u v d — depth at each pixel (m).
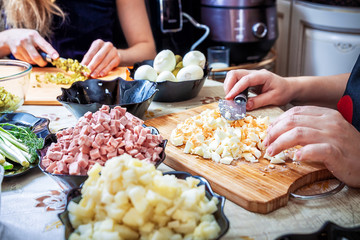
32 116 1.11
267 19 2.06
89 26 1.97
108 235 0.59
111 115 0.92
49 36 1.92
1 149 0.90
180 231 0.63
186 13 2.15
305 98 1.31
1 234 0.70
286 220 0.74
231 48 2.09
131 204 0.62
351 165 0.81
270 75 1.25
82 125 0.88
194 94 1.37
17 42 1.66
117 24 2.19
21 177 0.89
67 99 1.18
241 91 1.21
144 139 0.85
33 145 0.93
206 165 0.91
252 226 0.72
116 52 1.66
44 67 1.72
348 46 2.16
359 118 0.98
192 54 1.37
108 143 0.82
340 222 0.73
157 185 0.62
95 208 0.65
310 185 0.87
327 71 2.29
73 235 0.62
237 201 0.79
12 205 0.79
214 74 2.02
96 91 1.24
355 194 0.82
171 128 1.12
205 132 1.02
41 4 1.82
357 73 1.01
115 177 0.62
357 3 2.10
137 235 0.63
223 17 2.05
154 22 2.25
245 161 0.93
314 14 2.22
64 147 0.86
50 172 0.81
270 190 0.80
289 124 0.86
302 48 2.40
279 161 0.91
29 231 0.71
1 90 1.16
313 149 0.79
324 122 0.85
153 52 2.03
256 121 1.07
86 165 0.80
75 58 1.96
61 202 0.80
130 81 1.24
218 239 0.61
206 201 0.69
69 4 1.92
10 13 1.83
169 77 1.31
